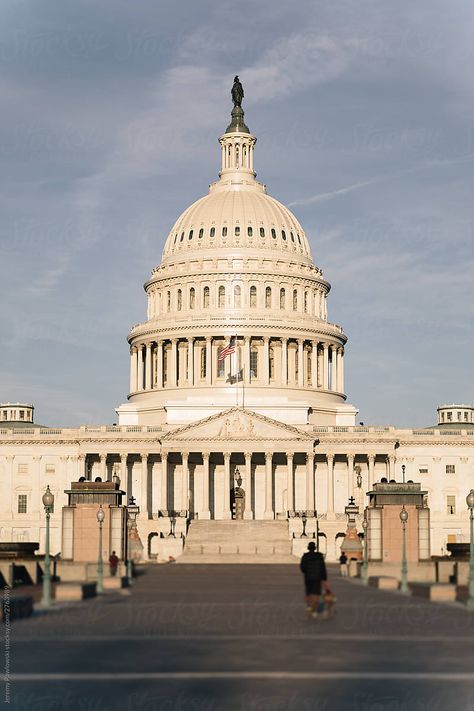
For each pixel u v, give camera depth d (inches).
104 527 4089.6
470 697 1272.1
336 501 7411.4
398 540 4067.4
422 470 7406.5
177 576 4158.5
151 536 6988.2
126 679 1369.3
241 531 6530.5
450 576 3336.6
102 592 2945.4
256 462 7416.3
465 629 1904.5
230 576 4165.8
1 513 7293.3
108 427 7357.3
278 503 7391.7
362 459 7426.2
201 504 7372.1
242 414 7229.3
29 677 1382.9
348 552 4690.0
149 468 7406.5
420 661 1510.8
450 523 7332.7
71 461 7337.6
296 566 5251.0
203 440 7180.1
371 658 1537.9
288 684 1338.6
